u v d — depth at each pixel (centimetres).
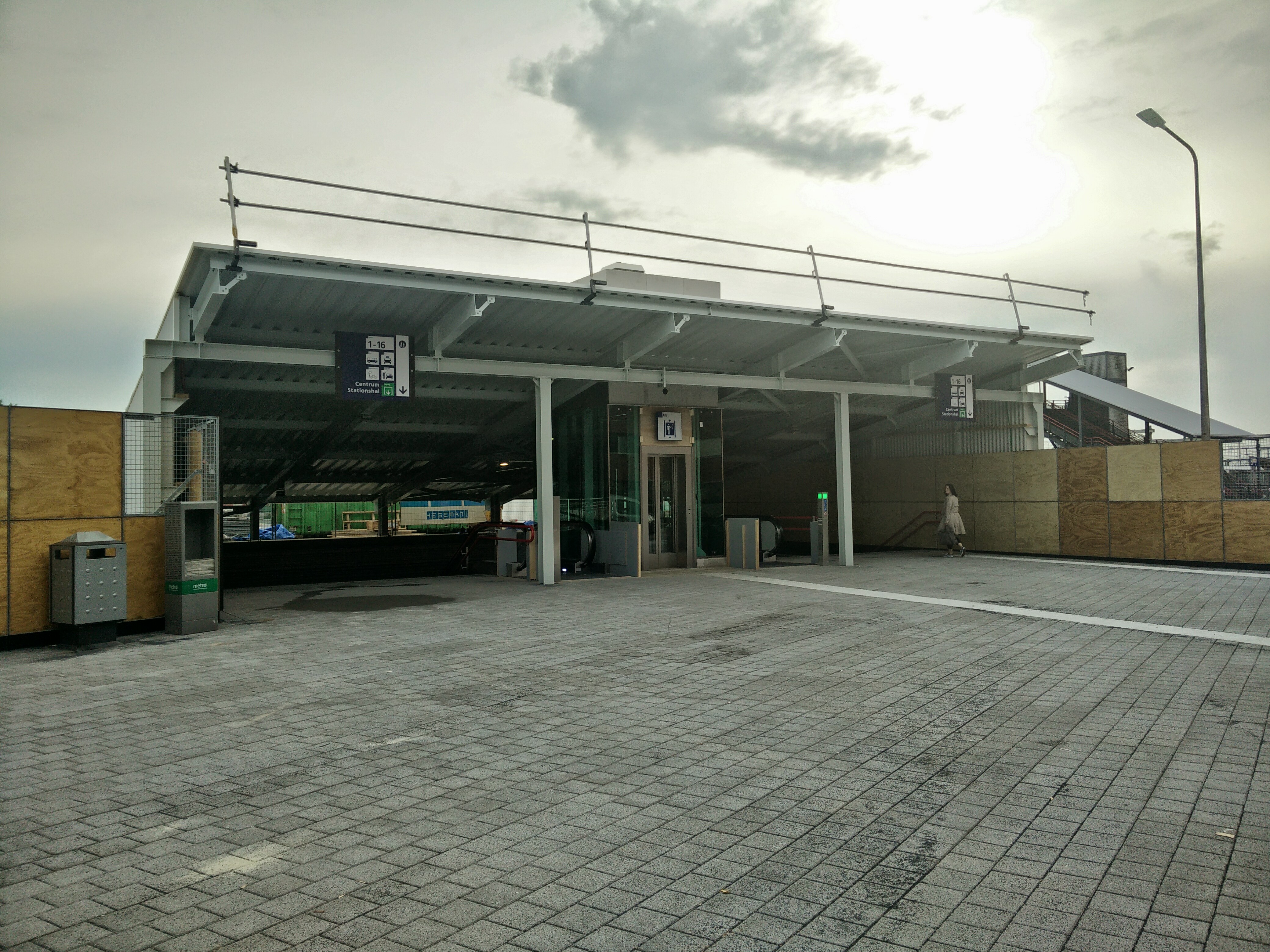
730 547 1897
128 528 1062
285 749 589
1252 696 721
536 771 542
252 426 1794
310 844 429
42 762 561
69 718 669
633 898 368
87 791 508
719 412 1914
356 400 1328
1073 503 2083
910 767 546
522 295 1336
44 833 444
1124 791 498
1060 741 599
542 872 395
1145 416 2759
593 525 1847
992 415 2256
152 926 344
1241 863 398
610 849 421
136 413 1081
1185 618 1139
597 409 1811
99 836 440
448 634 1040
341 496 2739
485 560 2022
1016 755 568
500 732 630
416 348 1475
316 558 2159
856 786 511
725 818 462
